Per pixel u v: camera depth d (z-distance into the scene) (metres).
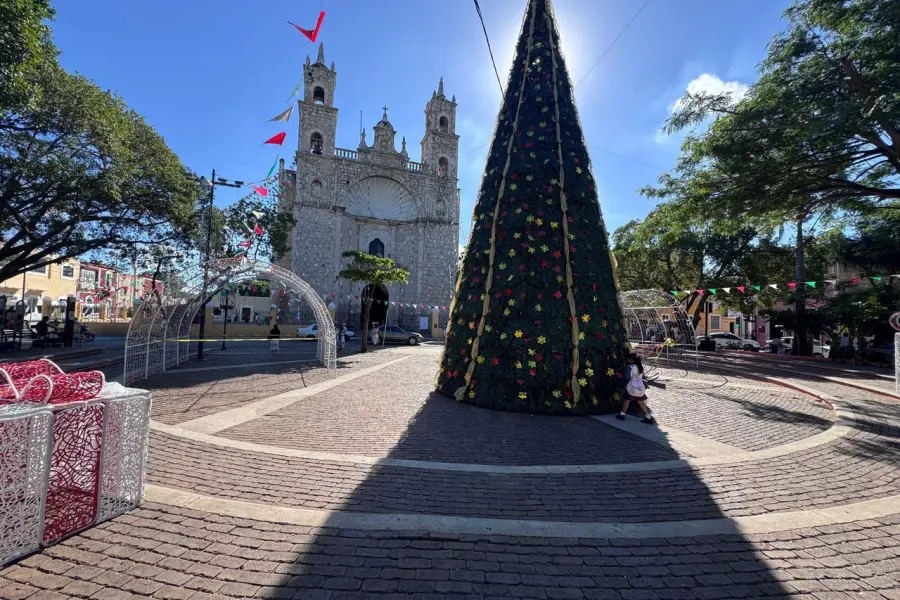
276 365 15.87
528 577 3.14
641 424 7.77
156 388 10.62
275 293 37.28
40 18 9.62
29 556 3.27
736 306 28.64
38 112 12.85
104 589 2.91
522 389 8.64
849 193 14.79
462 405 9.10
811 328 22.03
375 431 7.00
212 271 13.48
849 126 10.94
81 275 38.81
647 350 21.77
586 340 8.84
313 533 3.67
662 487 4.84
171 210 17.52
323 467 5.27
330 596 2.88
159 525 3.77
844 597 2.98
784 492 4.72
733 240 24.61
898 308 17.98
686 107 13.45
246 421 7.41
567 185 9.80
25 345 19.95
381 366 16.31
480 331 9.40
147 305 12.25
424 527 3.78
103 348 21.52
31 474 3.30
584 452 6.11
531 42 10.91
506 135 10.62
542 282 9.14
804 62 12.34
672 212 16.77
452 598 2.89
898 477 5.18
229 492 4.50
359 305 40.97
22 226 15.12
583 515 4.14
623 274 30.20
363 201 43.59
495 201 10.19
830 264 23.89
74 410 3.62
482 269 9.85
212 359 17.78
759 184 13.77
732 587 3.08
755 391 11.53
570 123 10.34
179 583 2.99
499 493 4.62
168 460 5.37
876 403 9.55
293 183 42.09
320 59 42.28
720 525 3.94
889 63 10.70
